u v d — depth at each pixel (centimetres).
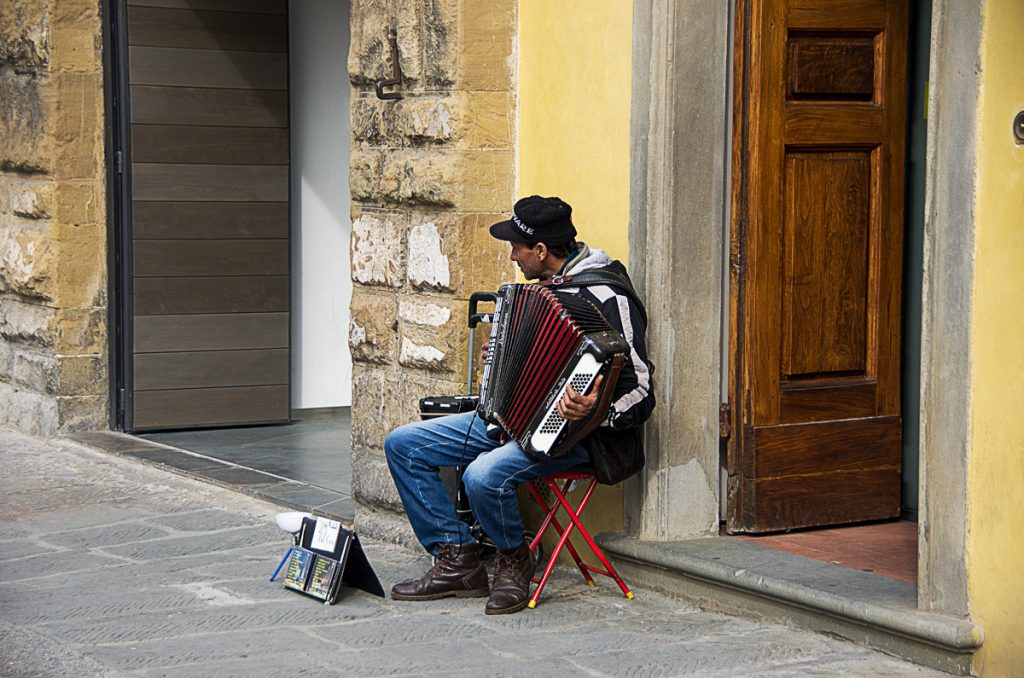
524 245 673
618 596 695
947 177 563
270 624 646
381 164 815
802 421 729
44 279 1128
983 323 554
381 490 815
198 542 803
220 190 1145
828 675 571
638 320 655
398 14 795
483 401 655
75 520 856
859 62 729
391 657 599
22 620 650
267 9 1151
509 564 672
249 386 1170
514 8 771
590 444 660
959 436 564
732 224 711
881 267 743
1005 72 541
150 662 590
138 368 1134
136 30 1112
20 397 1175
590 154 731
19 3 1132
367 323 827
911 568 664
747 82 700
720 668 584
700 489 717
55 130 1116
